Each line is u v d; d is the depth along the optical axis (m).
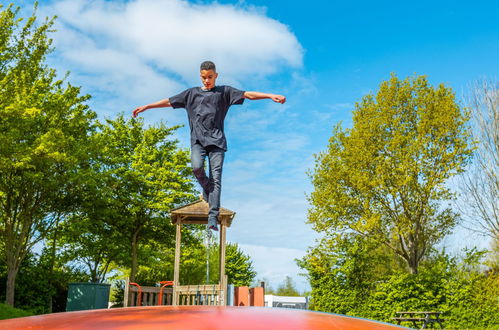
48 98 16.30
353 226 20.89
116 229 22.89
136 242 23.73
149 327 0.85
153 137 24.02
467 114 20.34
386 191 21.09
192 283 28.28
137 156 23.03
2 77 13.75
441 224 21.03
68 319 1.00
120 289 23.19
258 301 11.12
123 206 22.11
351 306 17.50
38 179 15.07
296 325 0.92
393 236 20.39
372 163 21.31
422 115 20.61
